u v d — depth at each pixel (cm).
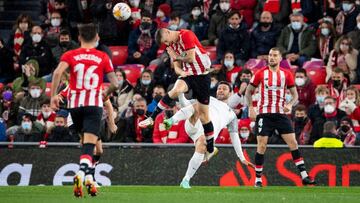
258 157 3078
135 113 3662
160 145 3444
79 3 4594
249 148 3425
